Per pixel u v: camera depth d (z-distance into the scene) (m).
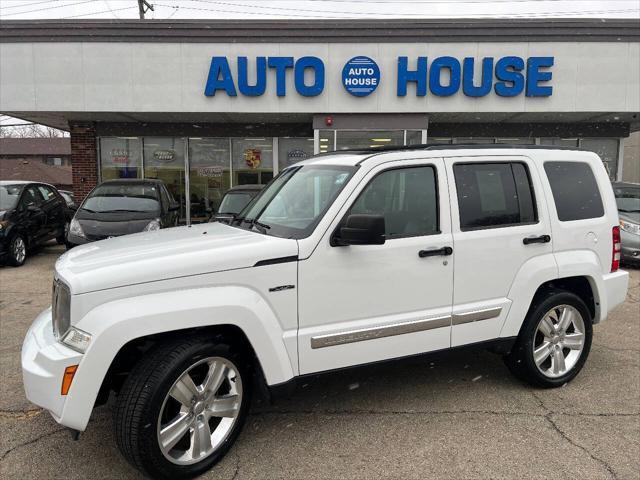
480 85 12.16
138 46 12.05
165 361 2.70
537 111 12.25
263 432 3.32
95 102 12.18
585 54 12.04
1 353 4.74
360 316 3.22
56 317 2.91
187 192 14.55
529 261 3.76
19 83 12.13
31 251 11.11
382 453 3.07
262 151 14.52
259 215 3.69
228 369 2.97
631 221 8.91
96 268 2.72
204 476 2.85
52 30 11.97
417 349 3.41
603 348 4.89
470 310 3.53
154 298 2.70
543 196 3.84
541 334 3.94
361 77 12.12
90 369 2.56
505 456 3.03
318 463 2.97
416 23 11.98
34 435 3.30
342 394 3.88
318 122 12.55
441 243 3.42
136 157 14.45
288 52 12.09
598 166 4.24
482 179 3.66
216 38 12.01
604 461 2.97
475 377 4.20
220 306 2.77
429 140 14.51
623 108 12.19
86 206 8.97
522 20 11.92
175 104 12.22
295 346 3.04
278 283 2.97
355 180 3.22
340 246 3.13
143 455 2.63
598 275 4.07
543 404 3.71
